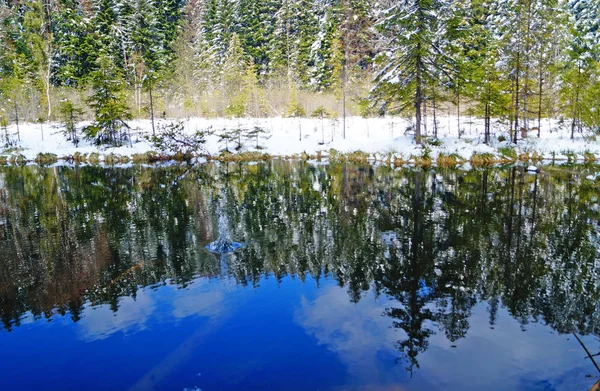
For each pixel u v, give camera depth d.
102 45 46.69
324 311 5.29
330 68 49.31
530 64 28.31
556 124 32.94
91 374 4.05
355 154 28.31
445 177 18.66
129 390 3.76
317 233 9.27
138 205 13.20
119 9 51.09
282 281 6.38
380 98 27.22
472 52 33.31
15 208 13.03
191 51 53.75
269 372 3.94
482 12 42.34
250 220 10.70
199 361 4.17
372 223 10.16
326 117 37.44
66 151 33.22
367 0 48.31
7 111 38.53
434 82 25.64
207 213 11.70
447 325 4.86
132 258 7.66
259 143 34.41
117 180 20.19
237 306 5.48
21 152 32.56
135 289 6.17
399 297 5.71
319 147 32.28
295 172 22.20
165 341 4.61
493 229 9.31
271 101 46.62
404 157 25.42
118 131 37.12
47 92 41.94
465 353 4.23
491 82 27.12
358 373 3.90
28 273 6.99
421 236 8.86
